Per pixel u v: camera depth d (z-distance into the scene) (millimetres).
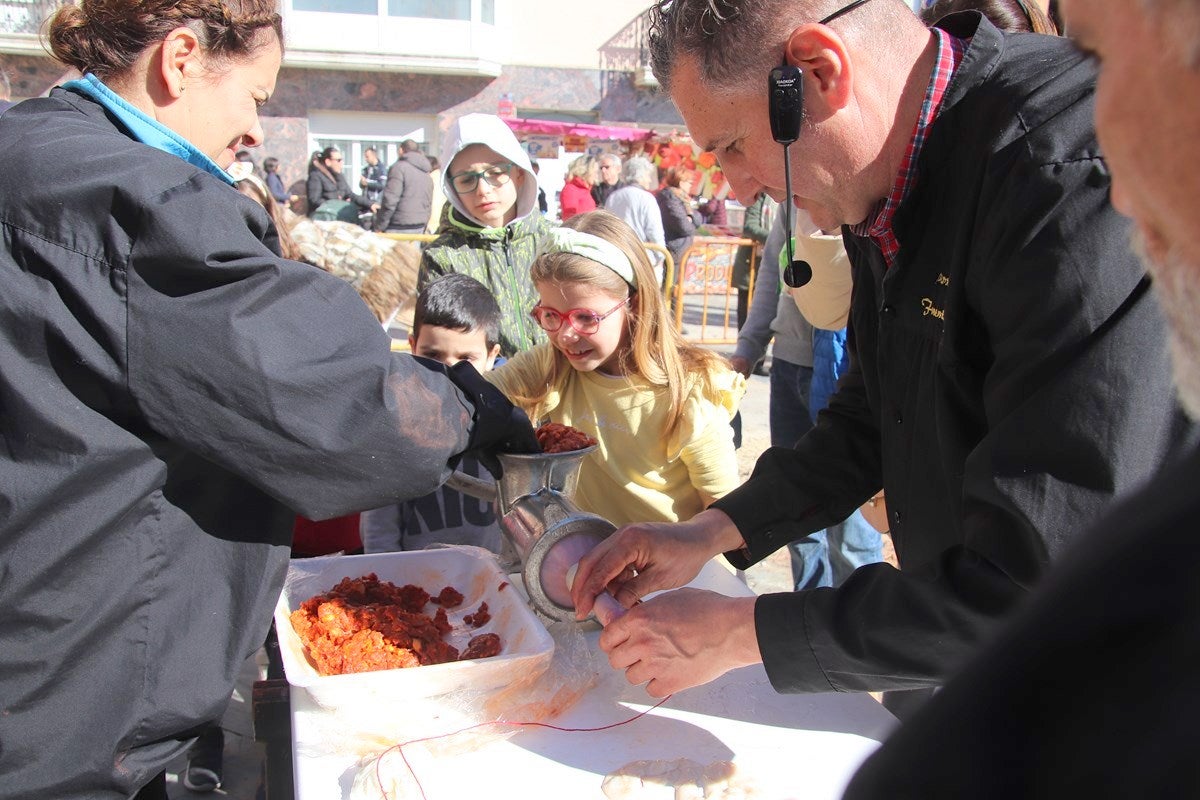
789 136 1115
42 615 1060
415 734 1240
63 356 1038
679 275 7582
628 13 18156
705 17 1172
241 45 1212
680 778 1178
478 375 1379
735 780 1177
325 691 1219
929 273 1194
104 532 1069
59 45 1202
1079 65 1037
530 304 3119
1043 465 907
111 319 1028
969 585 961
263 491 1147
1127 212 524
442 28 16844
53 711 1087
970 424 1166
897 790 450
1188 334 478
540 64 17984
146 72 1180
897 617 1020
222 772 2576
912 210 1194
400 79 17203
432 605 1572
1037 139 985
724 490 2078
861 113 1147
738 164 1271
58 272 1021
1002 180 1013
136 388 1046
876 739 1277
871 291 1443
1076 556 452
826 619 1081
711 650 1188
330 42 16531
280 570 1248
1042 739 415
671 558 1427
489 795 1146
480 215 3123
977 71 1121
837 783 1181
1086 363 893
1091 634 413
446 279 2344
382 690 1243
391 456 1160
